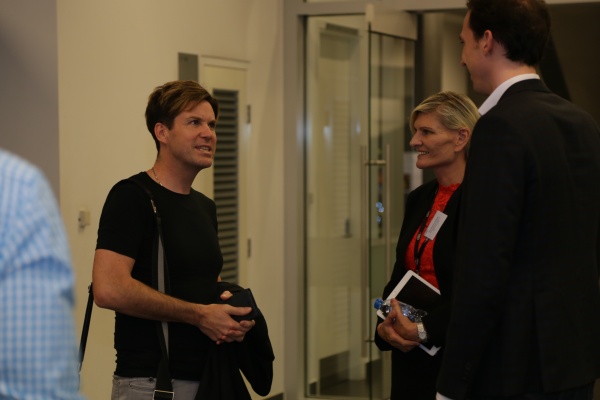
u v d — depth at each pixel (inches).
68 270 52.2
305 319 236.2
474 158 88.3
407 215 132.5
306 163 233.9
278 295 230.4
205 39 197.6
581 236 92.2
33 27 158.2
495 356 88.8
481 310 86.1
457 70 249.3
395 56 221.8
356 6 222.8
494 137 87.0
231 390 113.7
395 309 121.0
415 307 122.4
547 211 88.3
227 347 115.2
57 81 157.2
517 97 91.1
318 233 234.5
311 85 233.0
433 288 122.5
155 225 111.9
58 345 51.1
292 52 228.8
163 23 183.9
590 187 93.6
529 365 89.0
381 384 215.8
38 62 158.2
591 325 93.7
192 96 117.0
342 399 231.5
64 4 158.4
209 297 115.7
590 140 94.1
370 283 205.8
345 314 232.4
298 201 231.8
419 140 126.1
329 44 230.5
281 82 229.6
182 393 112.7
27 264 50.3
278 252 230.1
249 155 215.6
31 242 50.6
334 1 224.8
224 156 206.4
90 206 165.3
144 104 179.3
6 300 49.9
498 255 85.3
